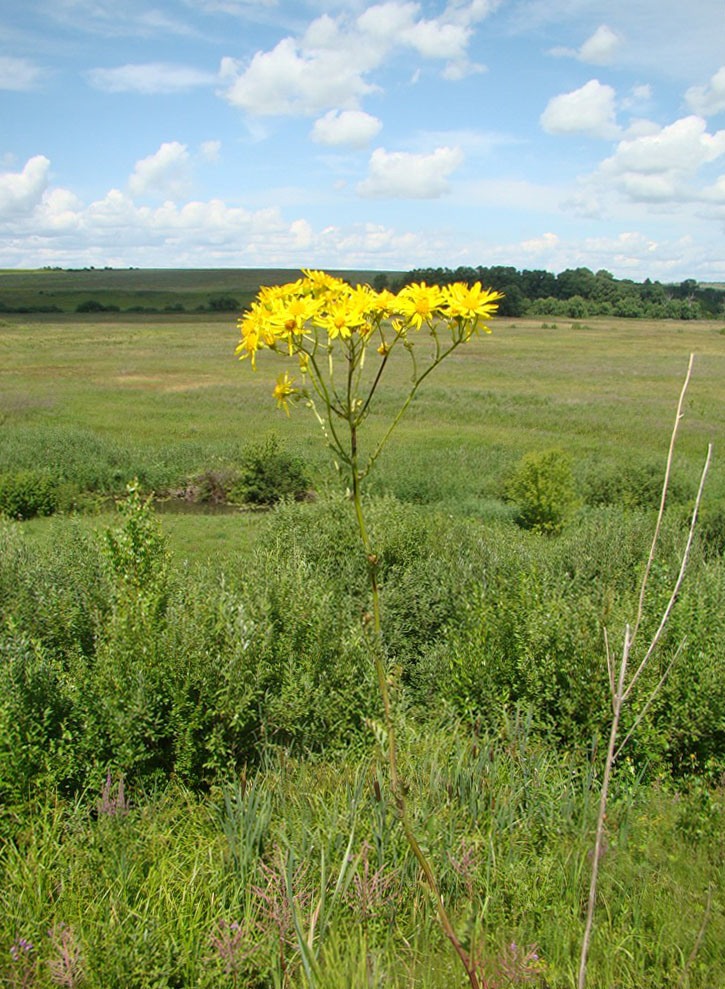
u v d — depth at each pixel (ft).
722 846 11.68
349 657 16.55
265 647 15.81
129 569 18.45
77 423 93.04
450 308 6.84
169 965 8.62
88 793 13.51
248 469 64.23
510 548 27.61
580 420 100.32
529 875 10.50
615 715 4.66
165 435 87.30
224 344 214.07
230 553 37.01
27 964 8.44
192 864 10.84
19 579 21.21
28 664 14.11
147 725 13.87
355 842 10.67
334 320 6.88
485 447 82.64
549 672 16.47
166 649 14.71
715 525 39.37
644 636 15.99
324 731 15.38
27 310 362.53
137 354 183.73
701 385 145.18
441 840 10.56
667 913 9.79
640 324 368.89
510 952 8.23
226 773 13.94
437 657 20.71
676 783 14.67
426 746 14.15
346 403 6.91
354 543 27.71
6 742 12.55
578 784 14.32
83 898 9.69
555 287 444.96
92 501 59.52
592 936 9.26
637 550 27.71
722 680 14.99
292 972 8.46
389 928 9.10
